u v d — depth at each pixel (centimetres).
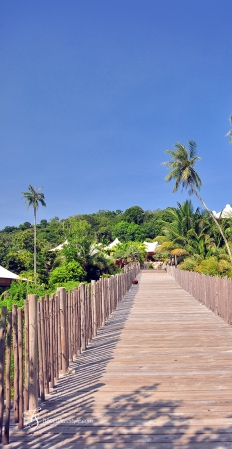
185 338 905
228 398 514
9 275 2716
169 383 578
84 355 763
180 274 2681
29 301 481
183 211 4031
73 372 639
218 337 913
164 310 1419
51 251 4809
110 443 400
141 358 727
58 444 399
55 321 604
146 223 10369
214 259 3216
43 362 520
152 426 436
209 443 398
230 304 1095
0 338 403
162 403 500
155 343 854
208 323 1116
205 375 616
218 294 1268
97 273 3628
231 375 614
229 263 3228
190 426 434
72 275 3066
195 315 1281
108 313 1259
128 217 10631
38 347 515
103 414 469
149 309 1455
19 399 438
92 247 3634
